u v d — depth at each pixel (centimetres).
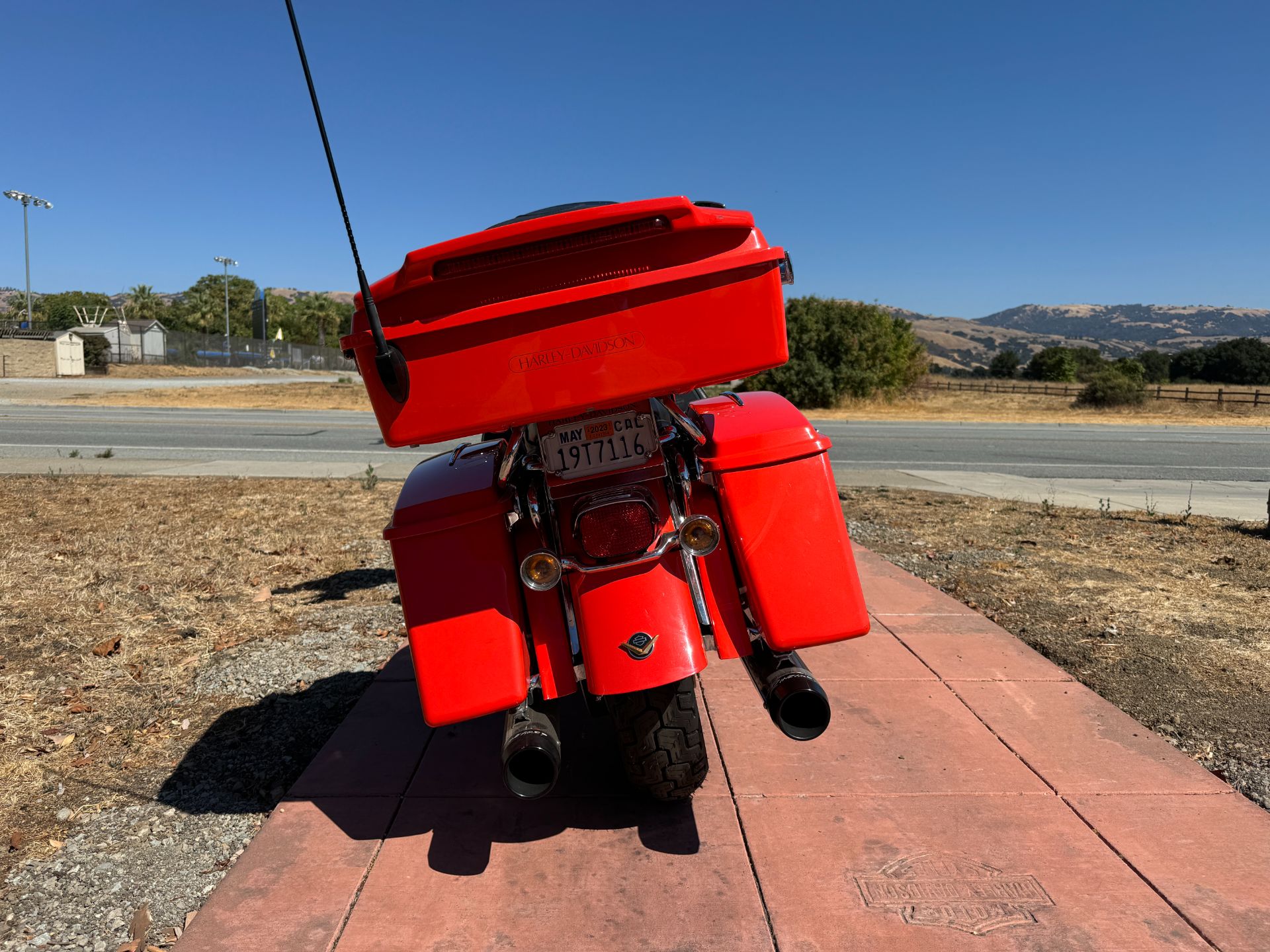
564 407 238
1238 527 809
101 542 730
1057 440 1972
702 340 238
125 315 9669
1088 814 291
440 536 270
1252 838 277
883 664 427
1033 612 519
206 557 682
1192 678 412
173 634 503
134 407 2711
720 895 252
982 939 231
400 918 245
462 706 255
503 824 293
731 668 429
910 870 261
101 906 263
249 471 1211
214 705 409
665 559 264
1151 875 257
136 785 336
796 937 233
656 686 248
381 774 329
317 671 447
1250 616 508
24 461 1302
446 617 262
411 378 235
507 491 275
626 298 234
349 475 1171
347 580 620
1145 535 762
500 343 234
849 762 328
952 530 784
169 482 1080
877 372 3284
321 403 2977
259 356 7494
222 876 278
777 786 312
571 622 270
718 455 273
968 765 325
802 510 271
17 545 713
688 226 232
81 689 423
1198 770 320
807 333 3173
